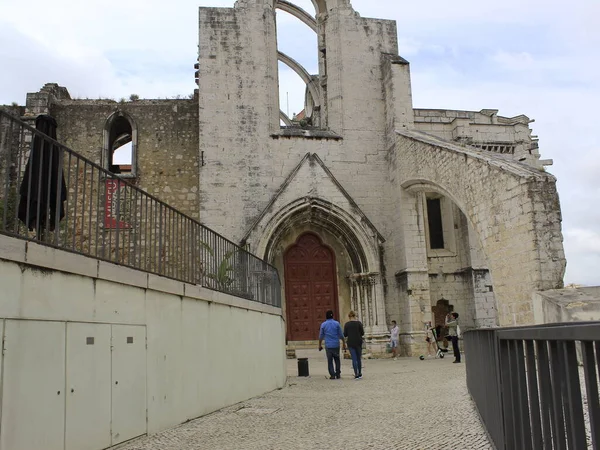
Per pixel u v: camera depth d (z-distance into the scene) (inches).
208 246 435.8
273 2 1083.9
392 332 898.1
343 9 1090.1
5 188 223.8
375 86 1073.5
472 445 257.9
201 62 1010.7
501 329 191.2
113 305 285.9
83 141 976.9
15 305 215.3
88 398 257.9
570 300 532.7
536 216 596.4
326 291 1002.1
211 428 334.6
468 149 780.6
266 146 1000.9
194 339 378.6
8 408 207.0
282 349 607.8
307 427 332.8
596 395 97.2
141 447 279.4
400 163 976.9
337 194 967.0
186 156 1007.0
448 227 1098.1
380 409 389.4
